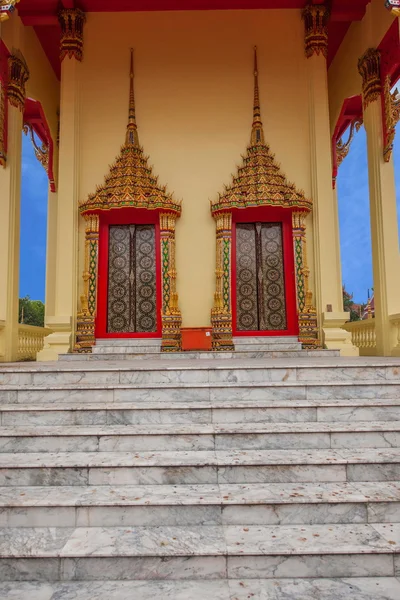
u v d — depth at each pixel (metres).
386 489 3.49
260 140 10.62
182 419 4.57
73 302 10.15
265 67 10.98
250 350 9.90
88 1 10.65
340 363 5.93
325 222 10.31
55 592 2.73
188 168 10.71
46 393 4.99
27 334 10.52
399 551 2.87
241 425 4.42
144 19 11.08
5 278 9.41
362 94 10.77
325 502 3.29
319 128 10.52
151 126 10.81
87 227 10.34
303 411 4.59
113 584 2.82
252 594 2.67
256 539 3.03
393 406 4.61
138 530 3.21
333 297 10.16
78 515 3.29
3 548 2.96
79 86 10.73
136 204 10.09
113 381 5.52
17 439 4.14
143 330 10.30
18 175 10.06
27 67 10.55
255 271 10.50
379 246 9.93
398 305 9.64
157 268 10.38
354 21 11.23
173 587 2.76
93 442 4.15
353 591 2.69
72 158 10.38
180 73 10.97
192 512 3.29
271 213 10.54
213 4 10.80
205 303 10.36
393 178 10.02
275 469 3.72
